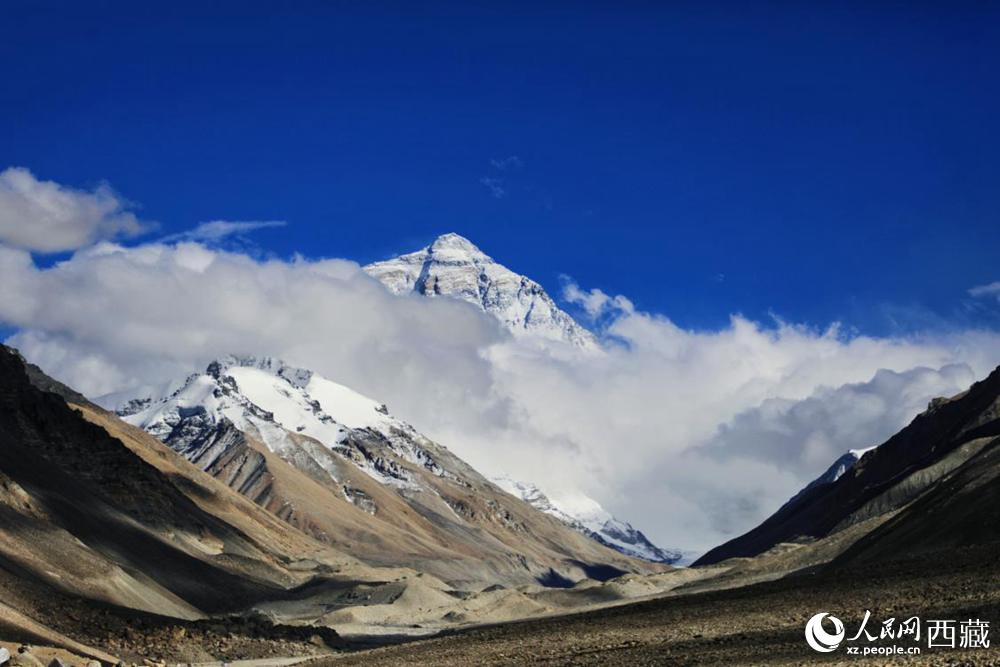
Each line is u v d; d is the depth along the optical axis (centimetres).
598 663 8619
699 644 8912
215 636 16700
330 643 19562
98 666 10738
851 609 9550
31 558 17250
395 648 13812
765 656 7725
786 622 9519
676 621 11438
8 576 15412
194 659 15450
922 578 10525
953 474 17888
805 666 6894
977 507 14475
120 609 16800
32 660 9356
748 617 10550
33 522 18838
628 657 8794
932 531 14962
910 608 8919
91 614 15700
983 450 17850
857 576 11775
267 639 17575
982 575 9800
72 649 12900
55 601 15550
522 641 12031
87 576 18062
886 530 17600
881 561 14238
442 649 12506
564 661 9150
